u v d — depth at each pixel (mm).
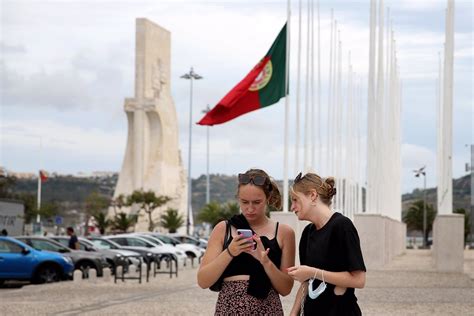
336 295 6648
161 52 125188
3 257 29562
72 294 25219
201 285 6938
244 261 6871
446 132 34656
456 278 31094
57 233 80625
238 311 6805
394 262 48000
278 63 34938
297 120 38500
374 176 37625
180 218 104562
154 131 122375
